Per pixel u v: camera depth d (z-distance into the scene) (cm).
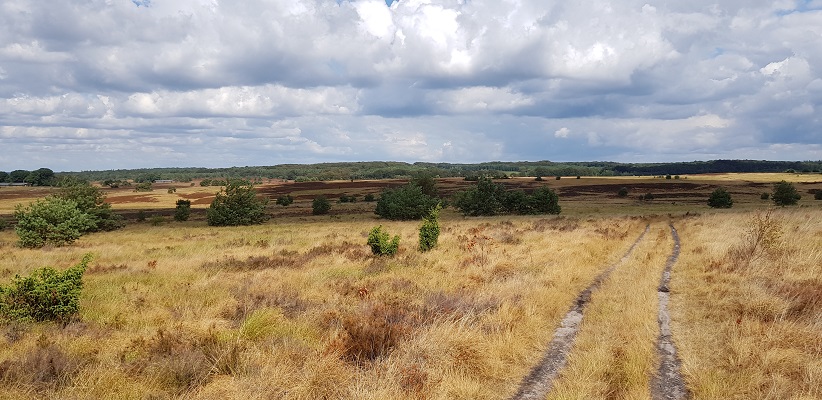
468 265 1461
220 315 920
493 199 5916
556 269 1284
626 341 716
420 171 8688
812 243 1496
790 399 516
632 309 888
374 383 556
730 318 812
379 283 1215
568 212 6028
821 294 877
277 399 523
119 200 10894
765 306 835
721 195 6519
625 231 2569
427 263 1555
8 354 653
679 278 1228
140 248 2461
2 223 5253
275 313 858
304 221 5334
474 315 831
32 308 886
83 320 885
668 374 620
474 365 630
